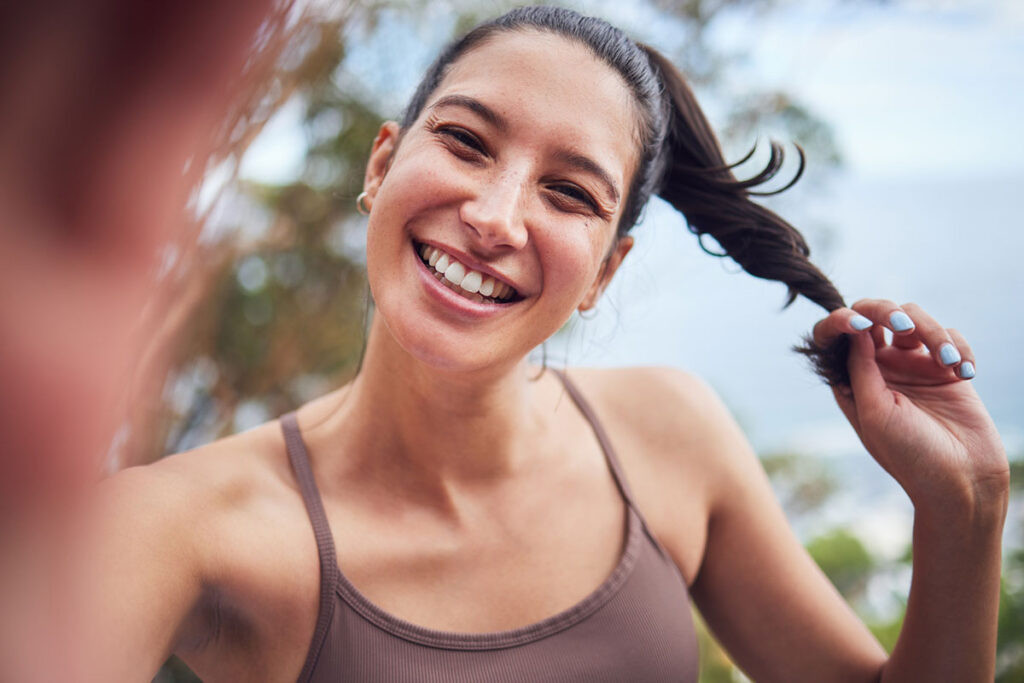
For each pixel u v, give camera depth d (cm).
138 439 109
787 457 844
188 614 105
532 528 126
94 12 14
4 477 15
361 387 123
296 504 116
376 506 119
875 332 137
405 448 120
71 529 16
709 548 150
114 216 14
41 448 15
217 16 14
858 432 135
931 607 127
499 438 124
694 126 142
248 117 23
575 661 118
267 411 357
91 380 15
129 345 15
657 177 137
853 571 529
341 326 362
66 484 15
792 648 144
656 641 125
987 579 126
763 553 146
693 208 144
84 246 14
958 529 125
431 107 109
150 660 97
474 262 104
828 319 132
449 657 113
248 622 110
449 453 121
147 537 98
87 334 14
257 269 335
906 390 134
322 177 331
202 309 269
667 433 147
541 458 132
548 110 106
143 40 14
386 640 112
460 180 102
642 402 151
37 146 14
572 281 110
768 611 146
